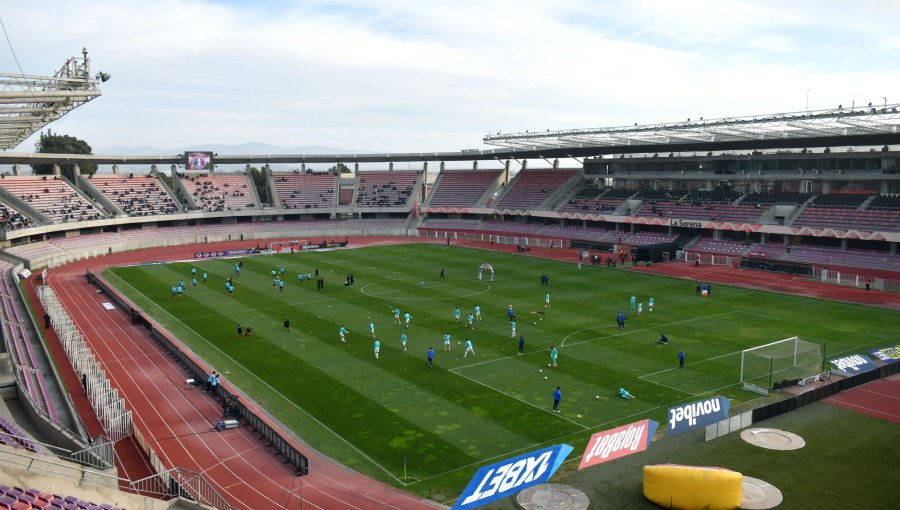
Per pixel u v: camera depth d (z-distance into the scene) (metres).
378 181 150.12
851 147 97.25
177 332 56.19
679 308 64.62
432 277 82.75
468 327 57.19
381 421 37.41
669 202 110.19
